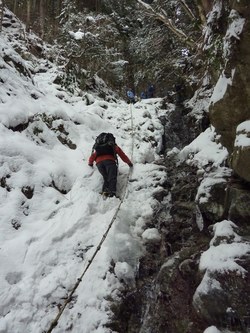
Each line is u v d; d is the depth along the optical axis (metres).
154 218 5.28
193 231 4.78
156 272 4.43
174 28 9.18
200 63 8.60
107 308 3.92
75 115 7.79
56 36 15.54
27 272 4.13
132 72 16.45
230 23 3.98
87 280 4.16
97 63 13.84
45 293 3.93
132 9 18.00
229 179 4.75
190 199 5.37
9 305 3.74
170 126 9.59
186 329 3.35
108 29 16.03
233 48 3.96
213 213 4.54
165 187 6.01
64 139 6.93
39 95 7.68
